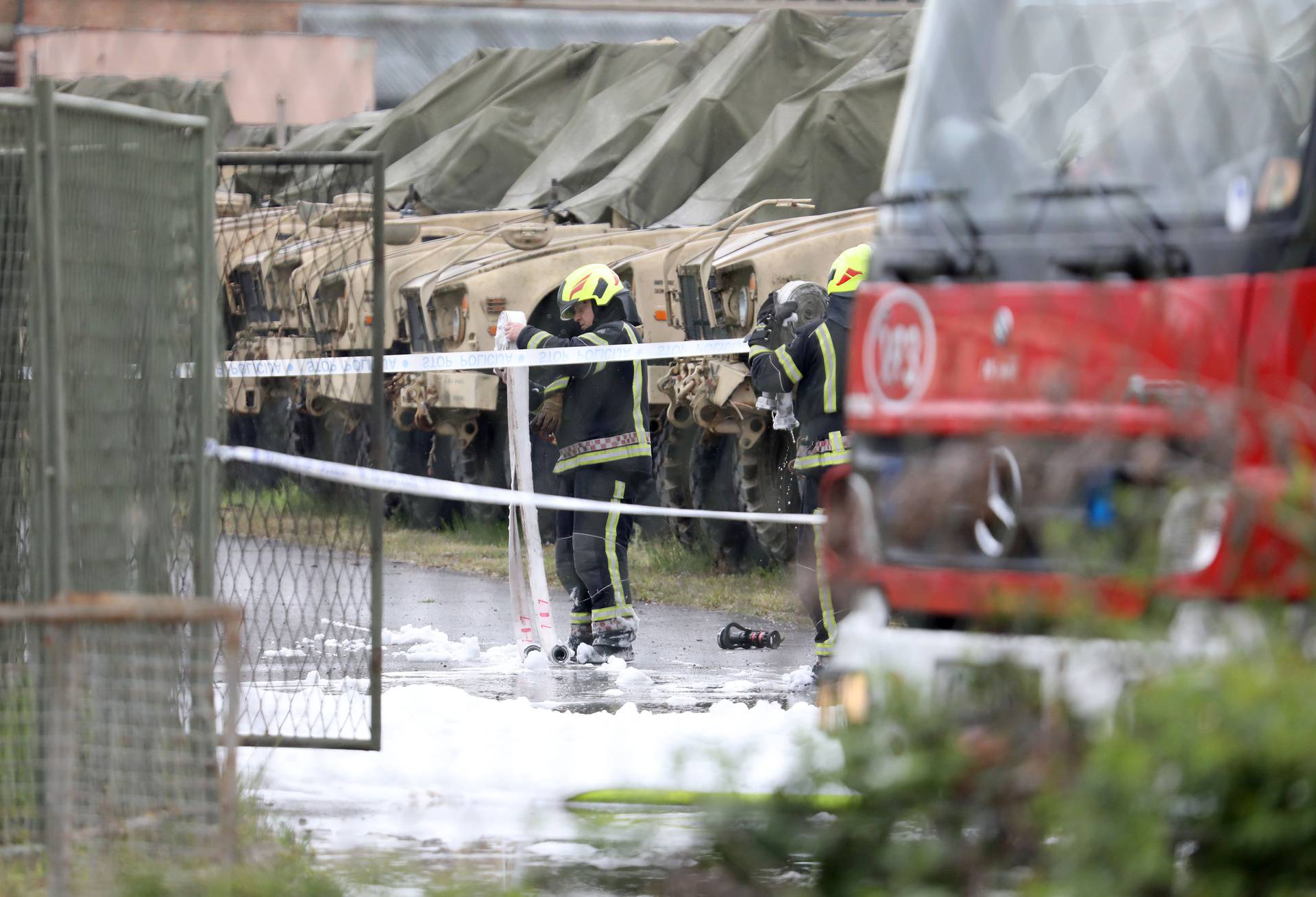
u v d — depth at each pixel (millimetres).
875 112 56250
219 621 16141
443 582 49031
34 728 17469
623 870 17078
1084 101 18938
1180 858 11891
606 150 63188
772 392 32188
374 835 19172
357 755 23297
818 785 12805
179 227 19922
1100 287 17422
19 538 19578
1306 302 16578
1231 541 14836
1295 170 16984
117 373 19000
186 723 18953
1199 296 16953
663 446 49875
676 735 23938
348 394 57250
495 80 72062
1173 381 16516
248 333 53188
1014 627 13172
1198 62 18172
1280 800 11102
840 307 31391
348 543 36531
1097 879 11172
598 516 35594
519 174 68188
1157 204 17578
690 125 59656
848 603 19188
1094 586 12938
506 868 17500
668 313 50281
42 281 17609
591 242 55000
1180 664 11906
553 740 24141
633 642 36719
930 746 12438
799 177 56031
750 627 40188
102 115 18656
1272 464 14516
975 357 18172
